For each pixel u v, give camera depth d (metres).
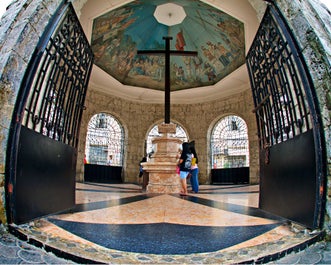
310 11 2.51
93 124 14.48
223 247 1.83
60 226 2.33
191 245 1.88
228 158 14.64
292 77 2.62
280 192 2.83
